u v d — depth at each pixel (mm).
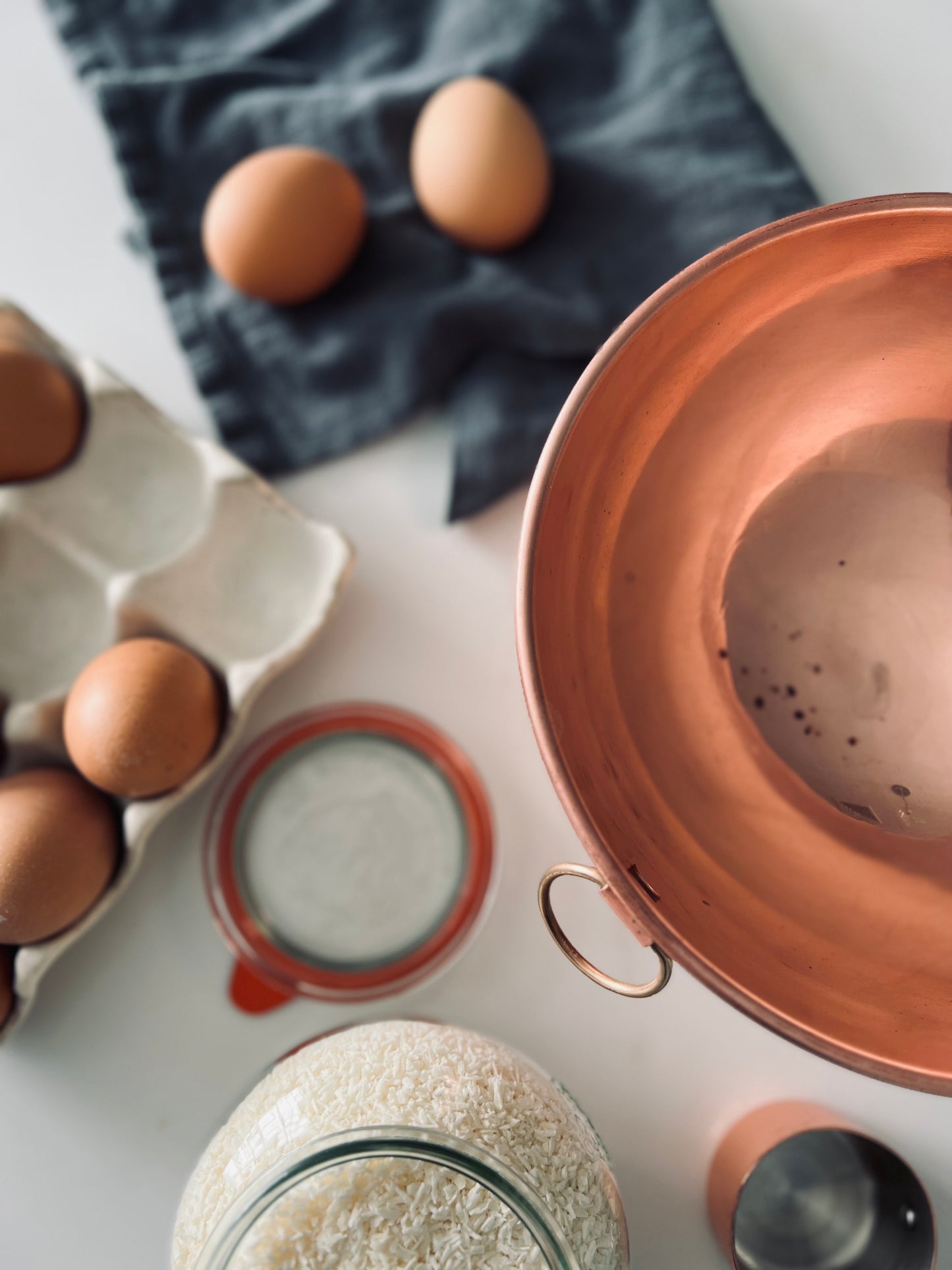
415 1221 321
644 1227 403
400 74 458
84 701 386
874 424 350
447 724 437
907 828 349
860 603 362
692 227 435
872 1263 380
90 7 456
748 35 457
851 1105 409
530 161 418
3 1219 406
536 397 440
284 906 422
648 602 355
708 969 291
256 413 444
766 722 362
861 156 450
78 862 384
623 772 334
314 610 425
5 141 469
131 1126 413
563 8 445
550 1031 416
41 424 412
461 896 420
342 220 423
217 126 450
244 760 427
